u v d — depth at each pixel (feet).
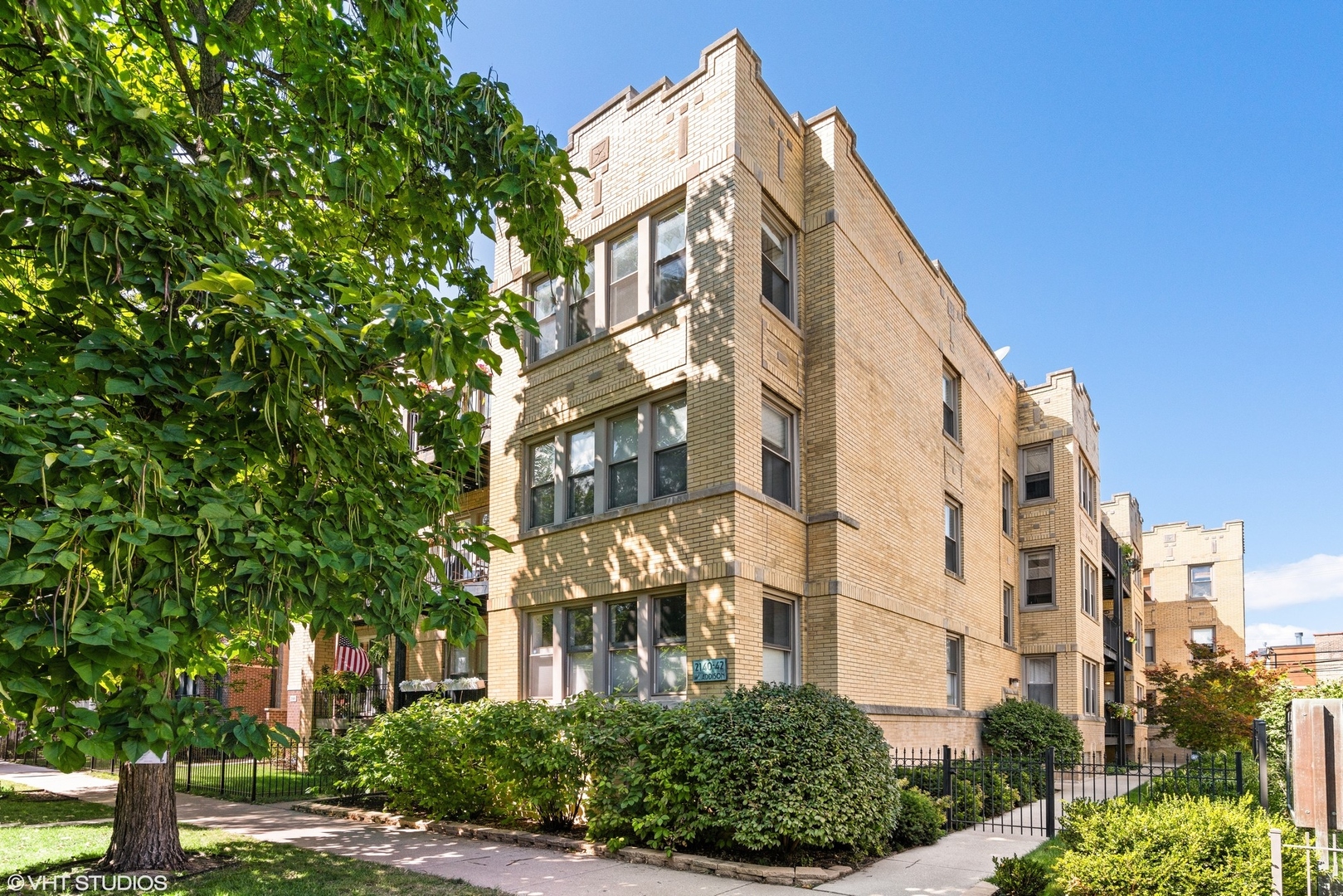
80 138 20.75
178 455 18.35
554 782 34.47
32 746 14.65
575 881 26.73
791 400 43.37
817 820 28.02
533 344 50.55
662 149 44.42
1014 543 77.92
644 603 41.01
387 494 22.77
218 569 17.33
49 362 18.80
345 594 19.15
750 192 41.78
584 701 34.68
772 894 25.41
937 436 58.03
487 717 36.06
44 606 14.25
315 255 26.50
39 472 14.46
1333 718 22.27
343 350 17.58
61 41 18.88
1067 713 74.23
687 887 26.14
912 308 55.57
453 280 30.89
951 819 37.42
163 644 14.69
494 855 31.09
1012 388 81.25
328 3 26.23
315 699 68.74
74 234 17.01
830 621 41.29
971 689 59.11
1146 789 43.80
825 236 45.37
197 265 18.97
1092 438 89.76
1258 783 38.70
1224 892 20.79
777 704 31.09
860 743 31.37
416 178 28.19
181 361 18.88
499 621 48.16
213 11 28.58
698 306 41.04
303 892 24.61
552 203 28.55
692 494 39.40
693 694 37.65
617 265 46.60
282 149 24.52
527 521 48.80
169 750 16.24
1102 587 91.30
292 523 19.10
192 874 27.09
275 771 62.85
